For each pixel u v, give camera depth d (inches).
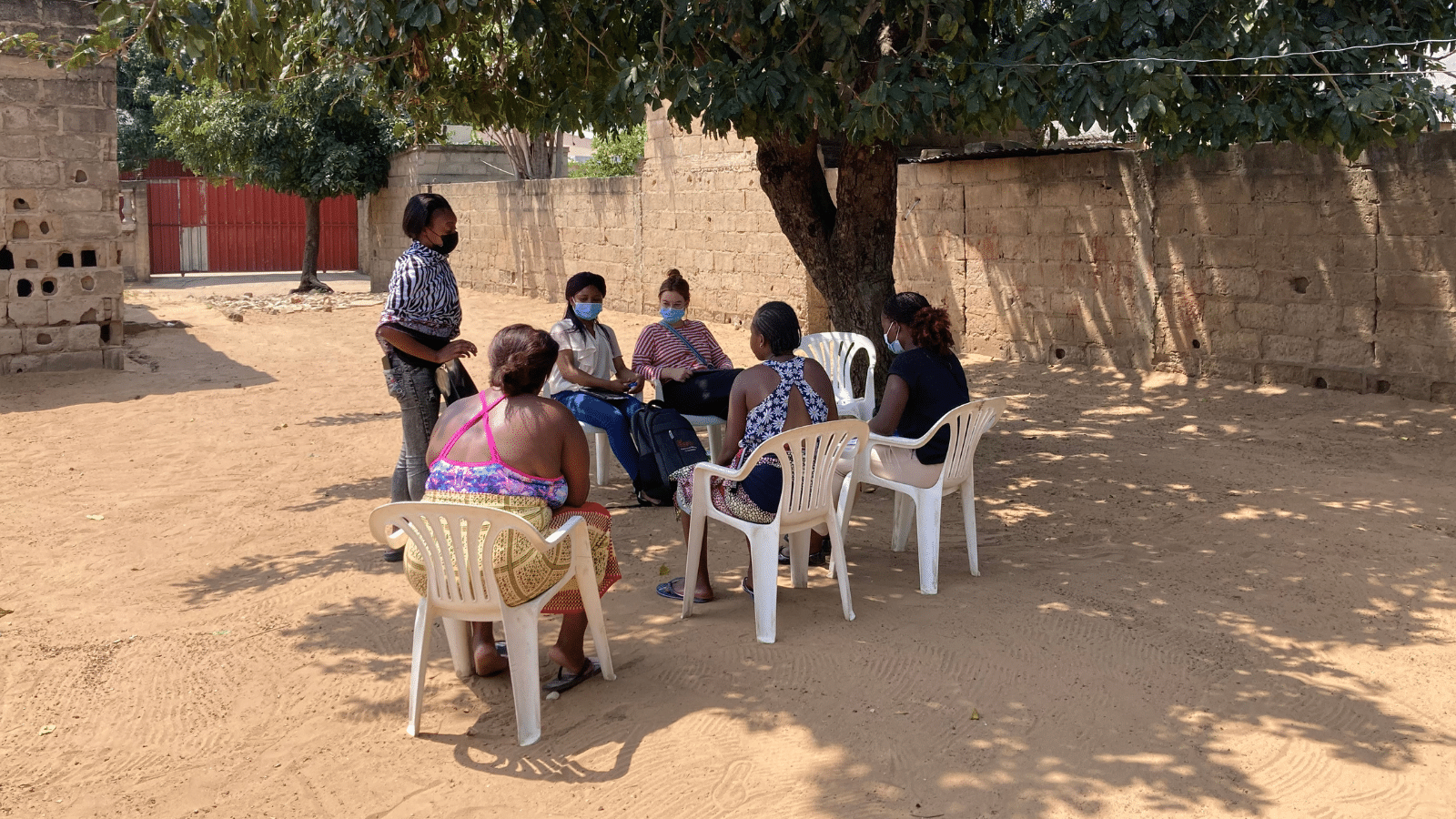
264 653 184.9
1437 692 163.2
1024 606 199.6
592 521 169.3
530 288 883.4
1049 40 234.8
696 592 206.4
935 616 195.3
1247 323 406.3
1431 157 350.3
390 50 266.7
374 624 197.5
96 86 494.3
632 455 266.5
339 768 146.9
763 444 179.8
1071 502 272.4
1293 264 390.3
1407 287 361.1
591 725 157.2
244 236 1263.5
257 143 966.4
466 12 248.8
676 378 273.7
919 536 208.4
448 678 174.4
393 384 226.4
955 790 137.9
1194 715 156.3
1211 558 225.6
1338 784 138.2
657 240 714.8
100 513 276.4
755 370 197.8
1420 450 316.5
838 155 562.3
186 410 420.8
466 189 964.0
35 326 491.5
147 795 140.6
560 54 300.4
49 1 477.7
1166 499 272.1
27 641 191.5
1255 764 142.9
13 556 241.8
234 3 242.4
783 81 230.5
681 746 150.3
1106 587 209.6
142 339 616.4
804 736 151.9
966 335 516.4
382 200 1073.5
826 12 229.3
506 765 147.1
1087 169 450.6
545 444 157.8
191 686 172.2
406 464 232.1
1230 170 404.2
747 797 137.6
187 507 282.4
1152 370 437.7
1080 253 458.3
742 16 230.8
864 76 271.1
